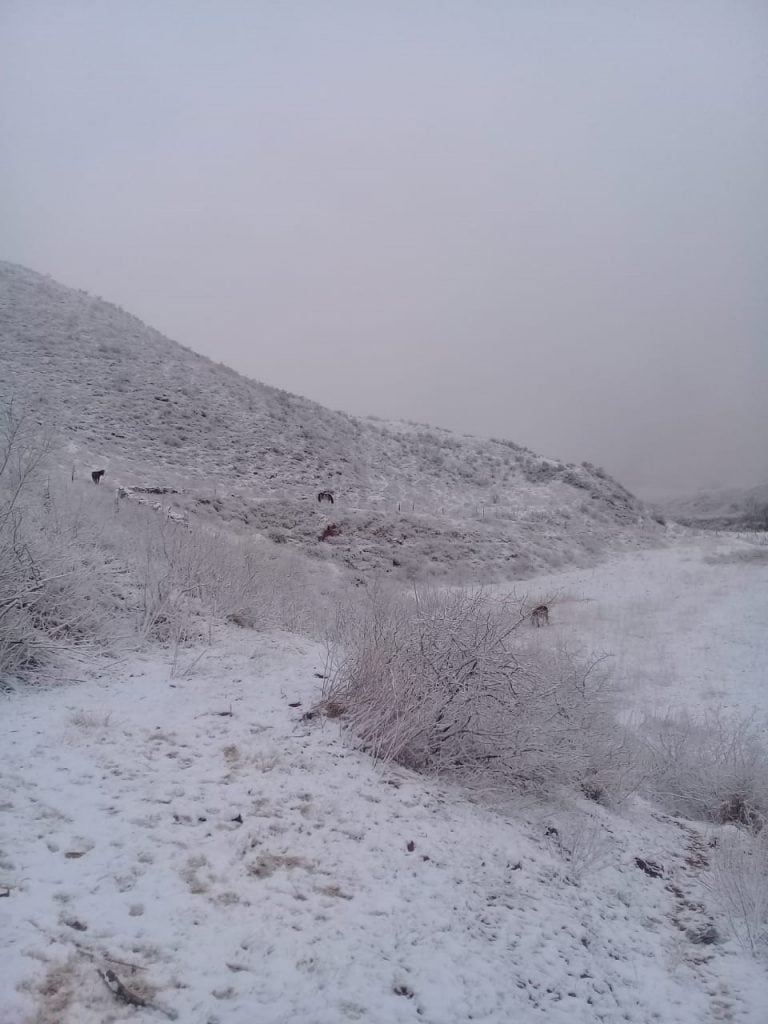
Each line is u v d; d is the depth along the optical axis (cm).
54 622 698
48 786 411
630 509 4100
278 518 2536
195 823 398
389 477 3606
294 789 462
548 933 379
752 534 4269
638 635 1527
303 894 351
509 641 609
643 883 487
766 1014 347
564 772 577
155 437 2866
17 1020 235
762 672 1250
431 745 568
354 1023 268
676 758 720
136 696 598
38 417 2495
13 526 689
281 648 833
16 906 294
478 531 3081
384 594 798
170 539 1020
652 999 347
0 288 3688
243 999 269
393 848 421
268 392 4019
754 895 458
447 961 325
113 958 276
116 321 3916
